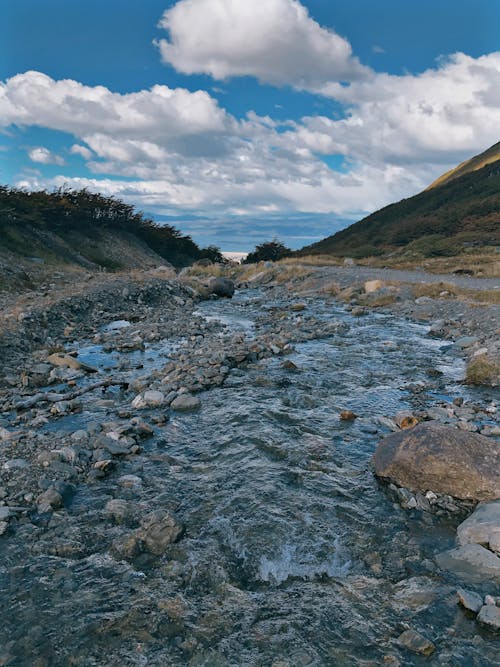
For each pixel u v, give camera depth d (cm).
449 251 5219
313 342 1596
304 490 671
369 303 2369
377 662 405
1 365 1244
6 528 574
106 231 5097
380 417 925
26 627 440
